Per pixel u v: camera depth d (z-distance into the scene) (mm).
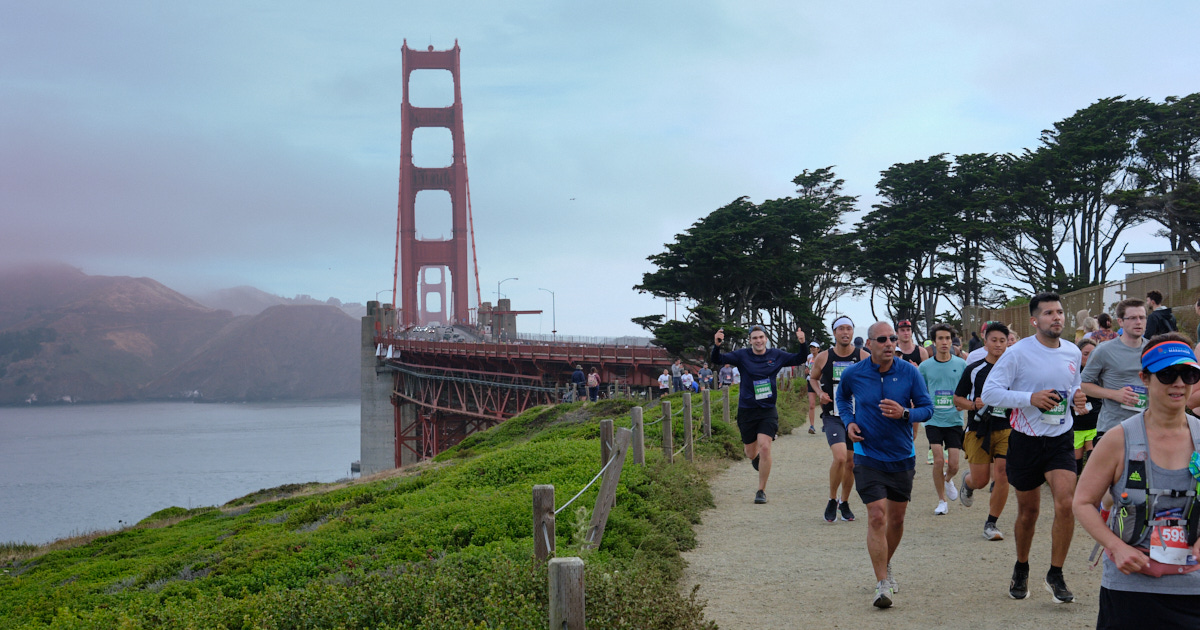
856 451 7254
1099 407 9461
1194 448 3949
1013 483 6969
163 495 174125
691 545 9539
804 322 62156
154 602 9750
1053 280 61562
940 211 69062
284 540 12945
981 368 8961
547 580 5703
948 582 7613
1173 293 32062
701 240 59906
